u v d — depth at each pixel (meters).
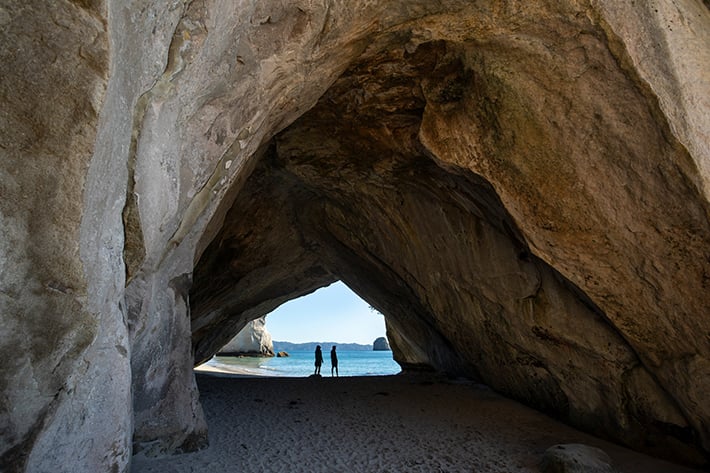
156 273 4.55
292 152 7.90
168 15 2.78
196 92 3.67
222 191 5.26
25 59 2.00
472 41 5.08
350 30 4.70
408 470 5.25
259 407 8.23
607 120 4.70
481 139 5.56
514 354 7.84
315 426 7.02
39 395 2.40
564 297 6.50
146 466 4.80
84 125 2.17
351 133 7.22
